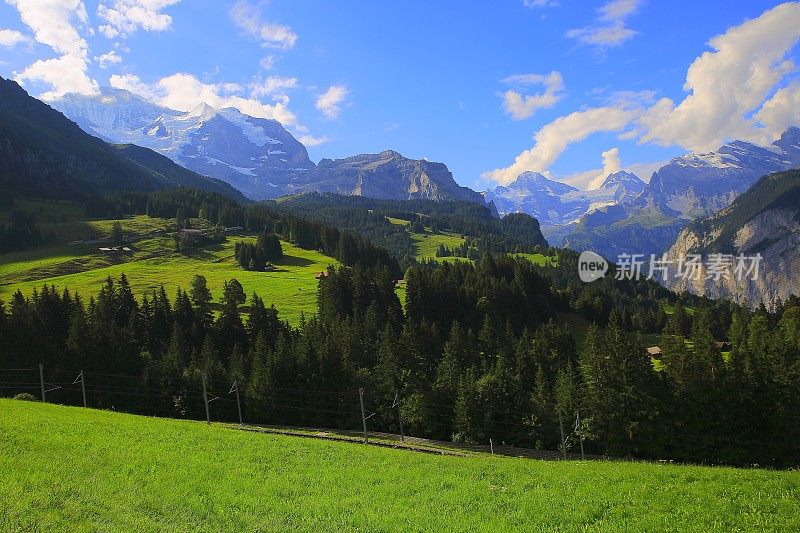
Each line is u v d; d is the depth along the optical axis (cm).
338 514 2869
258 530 2527
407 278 16625
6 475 2981
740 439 8388
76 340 11338
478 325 15738
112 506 2655
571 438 9006
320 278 19325
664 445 8525
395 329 14050
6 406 5856
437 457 4741
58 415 5381
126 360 11569
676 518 2566
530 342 12725
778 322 16250
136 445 4238
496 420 9669
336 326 13400
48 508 2452
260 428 8325
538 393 9656
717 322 18662
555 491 3222
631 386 8619
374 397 10588
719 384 8612
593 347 10038
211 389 10712
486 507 2966
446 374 10506
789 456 8169
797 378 8319
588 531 2469
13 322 11700
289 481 3575
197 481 3375
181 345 12375
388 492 3369
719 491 2980
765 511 2612
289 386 10744
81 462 3503
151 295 19312
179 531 2392
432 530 2588
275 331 13988
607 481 3372
